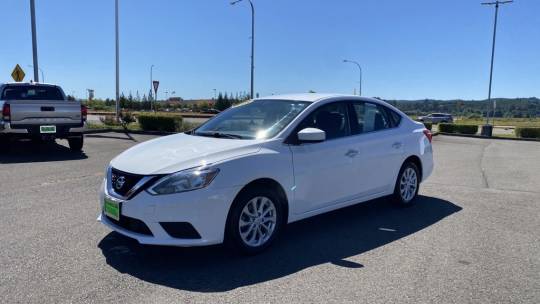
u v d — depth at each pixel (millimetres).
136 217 4152
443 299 3684
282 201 4840
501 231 5578
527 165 12414
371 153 5852
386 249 4855
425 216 6246
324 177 5195
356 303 3590
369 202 7008
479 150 17984
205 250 4711
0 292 3660
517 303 3637
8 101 10961
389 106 6555
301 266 4336
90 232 5203
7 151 11781
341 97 5832
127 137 17125
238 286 3871
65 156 11430
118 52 22703
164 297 3637
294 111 5297
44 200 6691
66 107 11766
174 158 4367
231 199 4305
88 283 3865
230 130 5332
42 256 4445
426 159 6941
